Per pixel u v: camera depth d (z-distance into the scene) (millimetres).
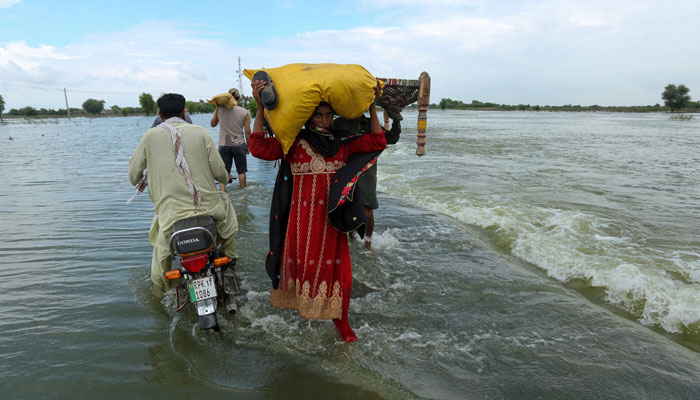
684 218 5312
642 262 3898
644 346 2680
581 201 6250
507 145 14977
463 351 2643
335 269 2719
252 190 7500
